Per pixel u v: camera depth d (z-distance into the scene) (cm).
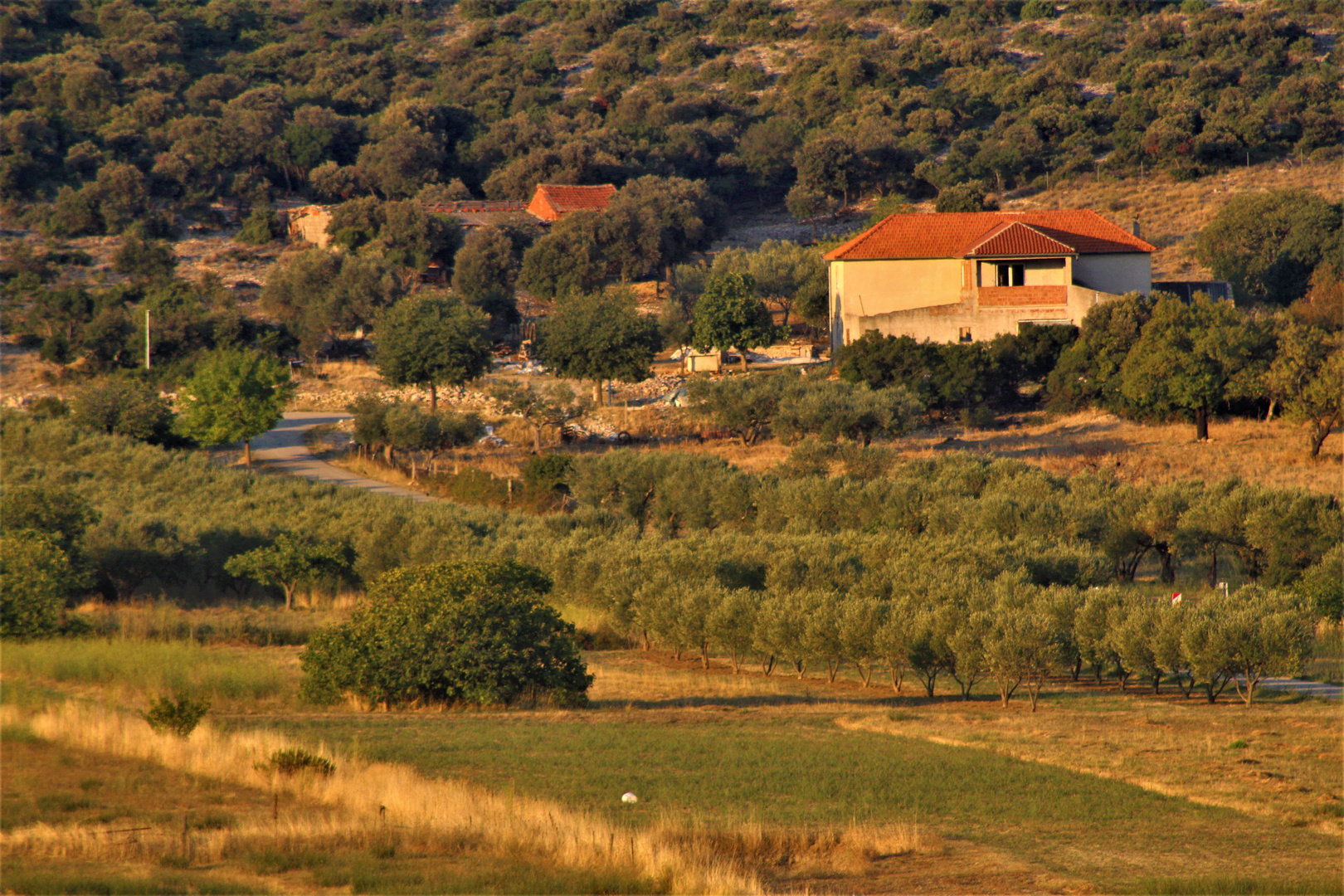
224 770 9062
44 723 10062
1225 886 6912
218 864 7094
